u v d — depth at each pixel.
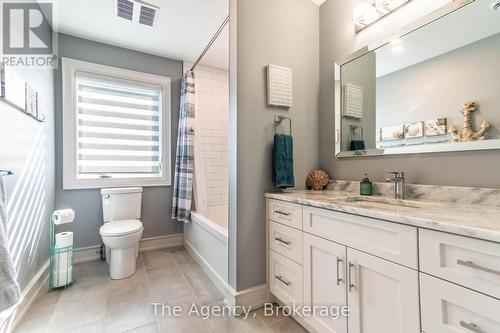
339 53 1.82
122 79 2.57
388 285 0.91
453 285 0.73
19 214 1.50
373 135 1.56
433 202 1.20
